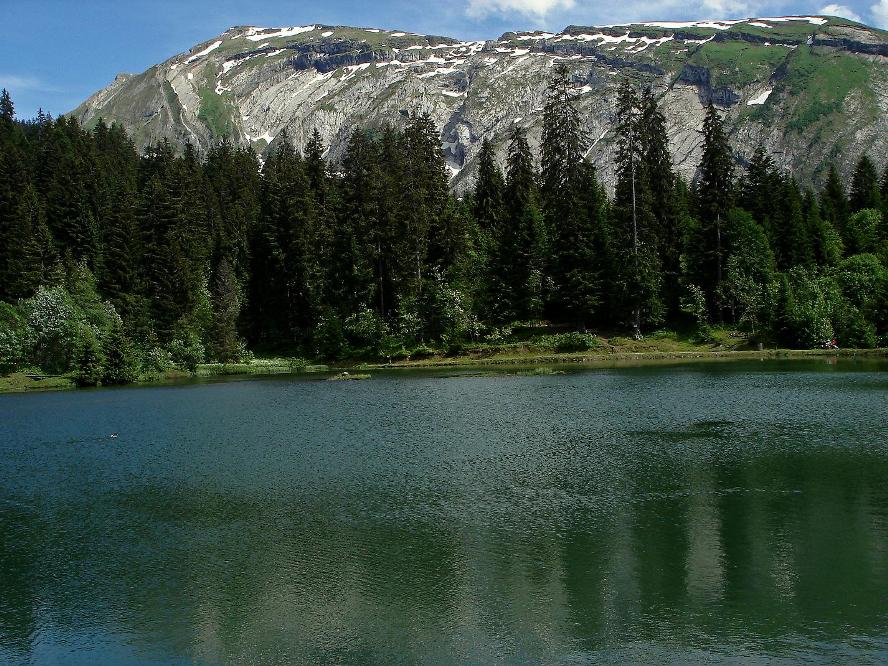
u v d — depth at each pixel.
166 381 78.38
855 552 17.66
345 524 21.34
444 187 107.00
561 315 91.94
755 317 81.25
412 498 23.77
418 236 91.19
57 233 103.94
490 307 88.50
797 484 23.70
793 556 17.53
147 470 29.91
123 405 54.62
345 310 93.12
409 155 101.12
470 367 77.75
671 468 26.48
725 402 42.03
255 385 68.38
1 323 80.31
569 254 84.94
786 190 97.81
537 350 83.88
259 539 20.41
